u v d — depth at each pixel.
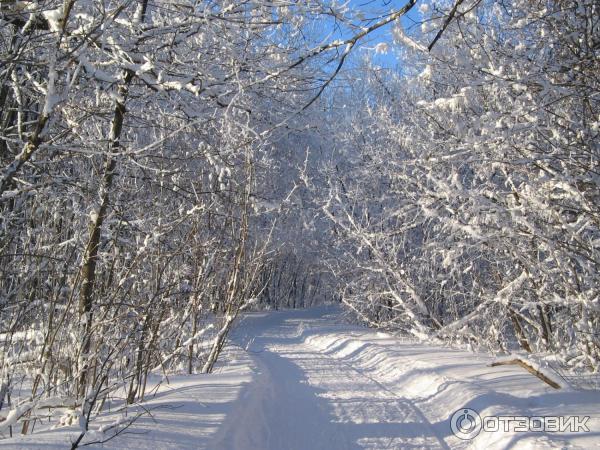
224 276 10.25
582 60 7.05
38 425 5.52
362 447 5.98
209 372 9.33
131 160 5.55
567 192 8.02
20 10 4.80
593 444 5.00
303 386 9.42
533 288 9.72
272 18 6.59
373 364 12.05
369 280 17.06
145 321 5.91
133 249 6.70
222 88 6.70
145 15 6.81
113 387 5.05
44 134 4.32
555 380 7.30
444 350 12.41
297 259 31.44
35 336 5.74
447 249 11.66
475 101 8.56
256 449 5.49
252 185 9.68
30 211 5.92
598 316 7.96
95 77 5.32
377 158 13.88
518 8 8.31
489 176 9.30
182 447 4.66
